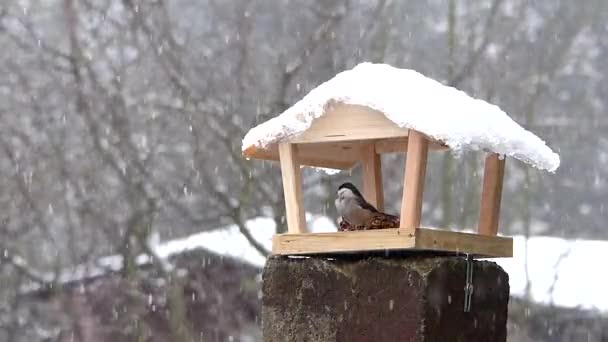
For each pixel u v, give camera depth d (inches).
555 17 706.2
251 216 644.1
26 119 683.4
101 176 665.0
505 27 689.6
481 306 208.4
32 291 697.6
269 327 216.4
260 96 631.8
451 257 205.8
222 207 641.6
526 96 680.4
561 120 736.3
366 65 217.8
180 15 673.6
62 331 676.7
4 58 690.2
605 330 629.3
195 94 637.9
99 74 672.4
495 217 226.8
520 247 688.4
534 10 723.4
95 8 665.0
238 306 660.1
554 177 751.1
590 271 663.8
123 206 663.1
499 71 678.5
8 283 695.7
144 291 668.1
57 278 677.9
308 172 604.7
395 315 199.8
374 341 201.8
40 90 684.1
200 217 676.1
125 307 670.5
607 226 743.1
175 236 682.8
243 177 602.5
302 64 617.0
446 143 202.8
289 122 217.5
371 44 641.0
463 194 671.1
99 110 641.0
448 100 211.0
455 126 200.1
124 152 634.8
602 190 773.9
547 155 217.5
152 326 663.8
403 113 202.5
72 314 677.3
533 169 695.1
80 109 639.8
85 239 694.5
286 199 221.9
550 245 698.8
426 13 672.4
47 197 677.9
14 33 693.3
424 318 196.2
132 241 666.2
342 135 214.5
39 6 688.4
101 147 629.9
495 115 216.1
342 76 215.9
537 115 725.3
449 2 629.0
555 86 756.0
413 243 197.3
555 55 693.3
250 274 661.3
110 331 674.2
